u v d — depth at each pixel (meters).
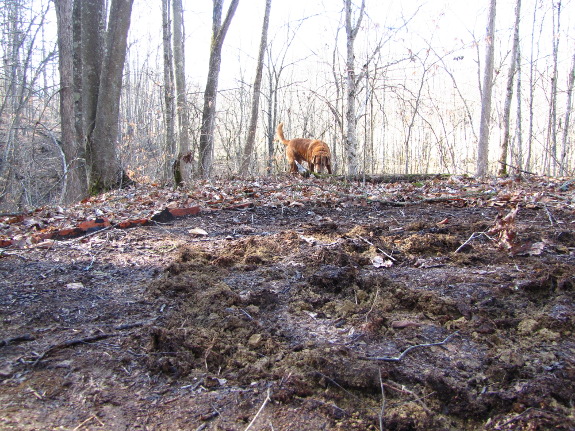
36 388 1.66
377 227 3.99
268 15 12.99
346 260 2.95
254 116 13.23
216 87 11.64
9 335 2.03
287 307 2.38
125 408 1.57
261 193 6.50
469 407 1.60
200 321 2.20
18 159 11.66
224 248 3.42
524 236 3.50
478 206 5.25
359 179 8.89
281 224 4.47
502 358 1.84
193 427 1.48
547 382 1.67
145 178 10.46
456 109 14.11
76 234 3.95
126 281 2.73
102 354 1.90
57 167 12.33
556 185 6.86
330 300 2.46
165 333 1.97
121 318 2.23
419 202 5.50
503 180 7.88
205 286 2.62
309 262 2.98
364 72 9.13
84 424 1.47
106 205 5.52
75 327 2.13
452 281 2.64
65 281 2.70
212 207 5.31
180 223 4.45
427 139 15.51
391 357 1.87
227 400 1.62
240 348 1.97
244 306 2.35
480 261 3.03
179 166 7.71
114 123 8.09
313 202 5.70
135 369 1.81
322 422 1.51
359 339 2.03
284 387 1.68
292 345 1.99
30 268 2.95
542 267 2.79
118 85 7.99
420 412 1.56
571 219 4.26
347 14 9.88
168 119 12.21
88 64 8.35
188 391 1.68
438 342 2.00
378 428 1.50
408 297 2.39
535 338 2.02
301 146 11.77
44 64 11.09
